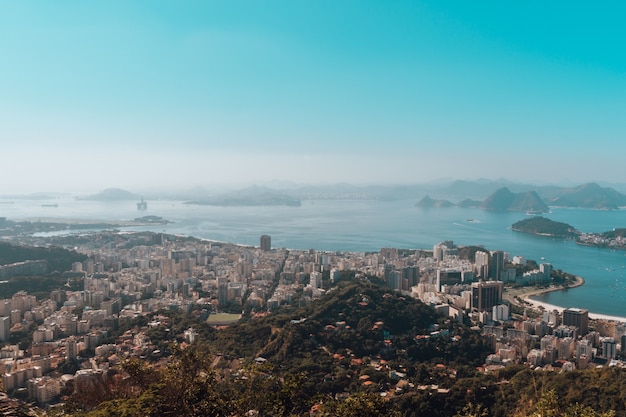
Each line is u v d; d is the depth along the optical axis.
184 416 44.03
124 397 48.75
